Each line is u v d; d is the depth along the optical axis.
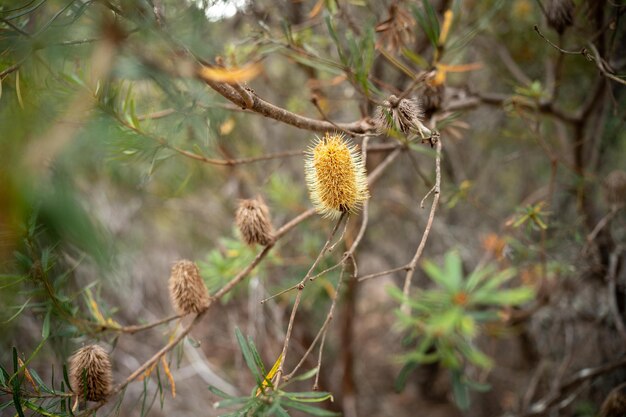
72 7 0.26
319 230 0.76
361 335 1.15
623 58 0.63
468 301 0.63
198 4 0.33
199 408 0.90
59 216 0.14
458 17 0.46
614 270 0.63
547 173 0.84
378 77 0.66
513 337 0.99
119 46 0.21
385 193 0.92
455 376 0.64
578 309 0.76
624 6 0.45
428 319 0.62
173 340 0.41
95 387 0.35
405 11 0.47
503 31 0.74
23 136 0.13
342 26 0.67
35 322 0.61
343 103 0.77
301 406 0.30
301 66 0.66
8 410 0.54
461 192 0.61
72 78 0.31
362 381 1.13
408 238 1.05
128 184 0.66
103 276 0.42
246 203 0.43
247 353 0.31
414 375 1.16
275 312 0.81
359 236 0.37
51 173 0.18
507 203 0.93
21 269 0.35
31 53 0.24
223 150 0.62
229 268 0.56
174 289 0.40
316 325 0.95
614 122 0.62
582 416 0.69
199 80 0.31
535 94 0.52
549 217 0.71
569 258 0.72
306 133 0.86
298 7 0.69
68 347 0.49
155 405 0.87
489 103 0.57
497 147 0.90
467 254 0.85
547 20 0.49
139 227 0.99
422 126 0.35
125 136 0.37
